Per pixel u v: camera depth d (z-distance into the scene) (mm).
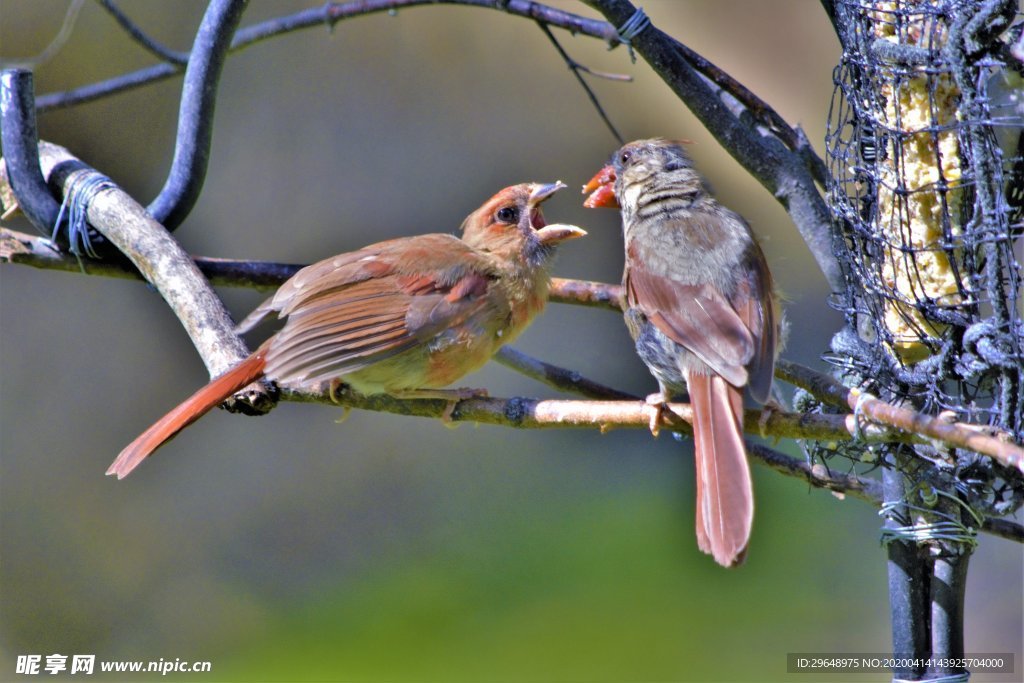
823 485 6715
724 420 5715
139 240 7367
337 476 15609
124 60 14727
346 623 13727
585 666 12078
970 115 5762
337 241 15875
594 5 7020
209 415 15688
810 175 7238
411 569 14477
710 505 5391
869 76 6367
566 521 14852
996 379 6023
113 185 7793
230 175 15641
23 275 15539
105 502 15133
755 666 12008
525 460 15750
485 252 7590
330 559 14914
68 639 14227
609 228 16172
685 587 13492
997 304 5789
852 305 6648
